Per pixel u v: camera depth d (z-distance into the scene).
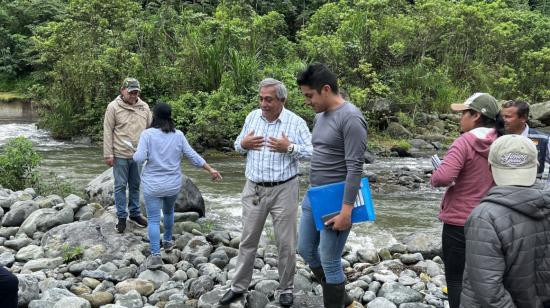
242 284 3.91
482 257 2.22
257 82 14.83
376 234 6.50
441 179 3.07
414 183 9.70
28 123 19.22
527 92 20.08
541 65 19.48
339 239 3.50
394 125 15.12
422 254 5.48
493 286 2.19
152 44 15.98
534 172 2.28
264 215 3.87
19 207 6.19
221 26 15.98
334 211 3.41
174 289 4.35
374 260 5.24
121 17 16.77
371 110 15.25
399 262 5.11
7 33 23.42
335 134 3.40
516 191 2.24
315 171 3.53
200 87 15.33
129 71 15.27
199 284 4.32
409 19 18.22
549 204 2.23
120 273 4.63
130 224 5.71
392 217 7.45
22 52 23.14
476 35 19.08
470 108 3.18
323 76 3.39
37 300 3.91
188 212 6.55
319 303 3.99
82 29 16.36
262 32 17.72
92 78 15.48
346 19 18.00
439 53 19.58
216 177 5.11
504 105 5.13
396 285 4.32
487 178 3.07
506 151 2.28
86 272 4.64
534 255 2.24
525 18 21.30
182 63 15.43
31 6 23.53
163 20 16.86
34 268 4.84
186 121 13.78
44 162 11.53
